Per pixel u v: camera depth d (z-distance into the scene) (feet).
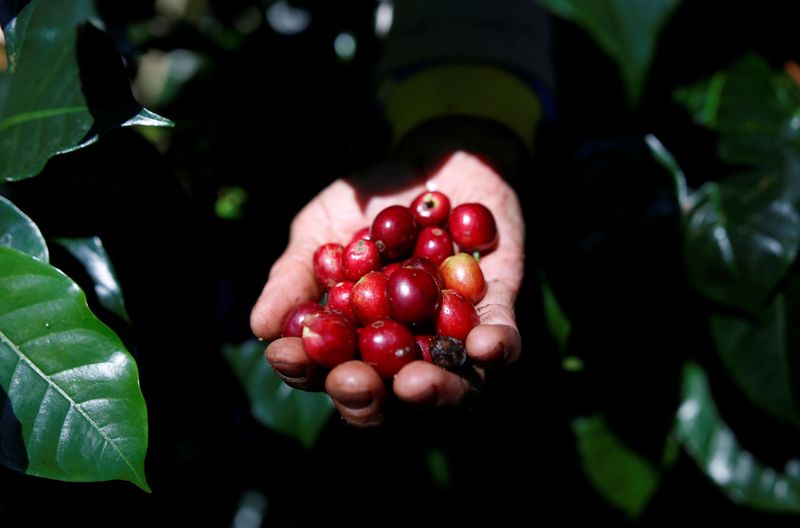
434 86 1.30
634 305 1.16
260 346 1.11
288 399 1.10
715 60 1.22
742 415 1.19
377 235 1.09
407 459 1.28
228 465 1.25
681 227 1.14
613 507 1.25
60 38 0.94
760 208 1.12
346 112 1.34
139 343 0.99
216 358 1.09
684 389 1.20
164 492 1.18
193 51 1.41
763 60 1.20
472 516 1.33
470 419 1.22
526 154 1.29
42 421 0.83
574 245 1.15
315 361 0.92
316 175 1.29
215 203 1.27
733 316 1.13
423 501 1.32
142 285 1.00
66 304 0.85
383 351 0.93
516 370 1.19
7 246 0.86
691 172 1.20
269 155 1.30
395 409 0.91
